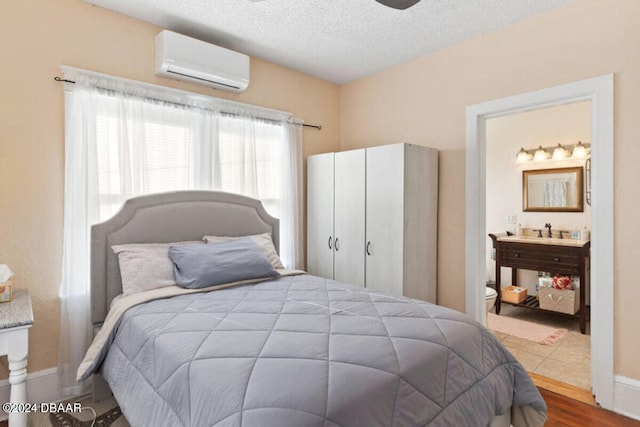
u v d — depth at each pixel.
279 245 3.42
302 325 1.62
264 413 1.04
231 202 3.04
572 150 4.32
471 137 2.99
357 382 1.18
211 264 2.38
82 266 2.40
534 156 4.57
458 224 3.11
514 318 4.22
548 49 2.57
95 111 2.45
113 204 2.54
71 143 2.37
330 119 4.02
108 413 2.23
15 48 2.23
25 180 2.27
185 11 2.59
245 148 3.25
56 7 2.37
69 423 2.13
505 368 1.79
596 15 2.37
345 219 3.39
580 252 3.74
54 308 2.38
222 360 1.31
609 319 2.30
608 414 2.25
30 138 2.28
